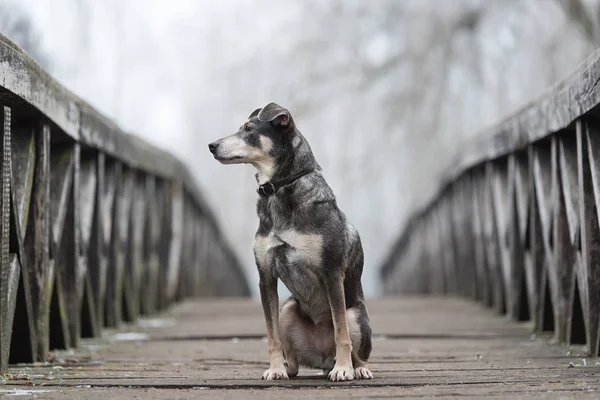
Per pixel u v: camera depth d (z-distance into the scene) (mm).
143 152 8781
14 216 4789
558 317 6145
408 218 16844
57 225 5926
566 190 5770
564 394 3562
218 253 16609
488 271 9453
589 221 5273
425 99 18453
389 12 19172
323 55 19469
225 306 11016
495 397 3537
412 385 4059
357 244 4629
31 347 5148
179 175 11102
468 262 10711
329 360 4602
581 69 5246
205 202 13711
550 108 5980
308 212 4309
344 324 4324
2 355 4562
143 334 7438
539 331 6980
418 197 17078
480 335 7059
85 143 6414
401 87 19203
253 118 4480
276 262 4395
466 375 4473
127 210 8258
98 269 6984
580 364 4957
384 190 24109
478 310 9586
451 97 19078
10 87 4508
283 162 4363
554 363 5039
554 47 16828
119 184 7762
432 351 5980
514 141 7293
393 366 5066
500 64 18516
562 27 16609
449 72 18422
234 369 5070
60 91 5629
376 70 19297
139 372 4859
